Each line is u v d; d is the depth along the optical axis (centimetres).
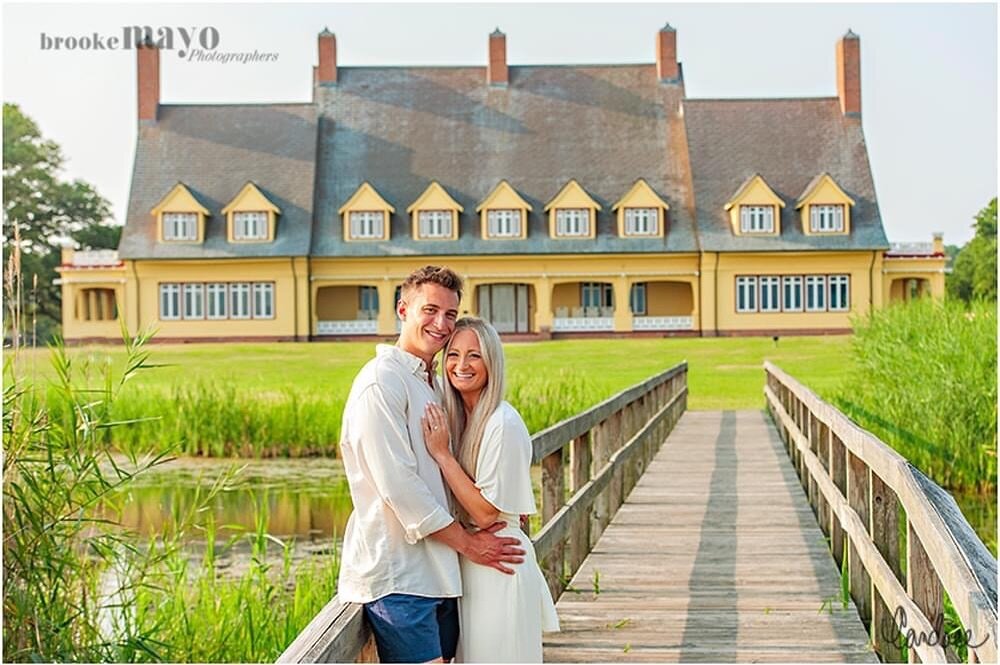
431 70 5216
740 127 4922
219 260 4675
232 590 910
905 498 483
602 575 820
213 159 4881
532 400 2189
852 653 634
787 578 809
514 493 423
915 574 488
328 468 1886
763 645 650
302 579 968
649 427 1414
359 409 403
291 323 4681
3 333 711
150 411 2039
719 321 4678
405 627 400
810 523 1023
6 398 710
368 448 399
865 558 624
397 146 4997
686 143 4906
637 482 1287
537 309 4725
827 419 840
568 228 4744
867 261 4684
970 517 1330
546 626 442
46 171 6306
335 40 5141
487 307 4866
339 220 4803
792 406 1494
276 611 878
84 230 6519
